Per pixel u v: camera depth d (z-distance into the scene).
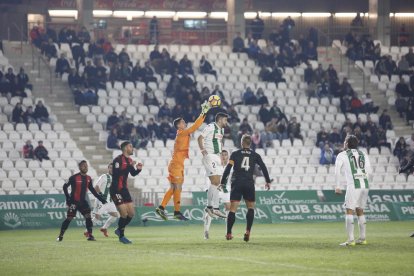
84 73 61.12
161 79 64.00
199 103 59.84
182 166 31.00
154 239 32.84
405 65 70.38
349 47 71.88
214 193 31.59
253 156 28.77
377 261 21.55
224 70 66.88
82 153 56.38
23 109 58.47
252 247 26.44
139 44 70.69
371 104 64.94
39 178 53.38
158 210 30.97
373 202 51.91
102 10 77.38
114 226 45.91
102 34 75.00
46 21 75.94
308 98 65.94
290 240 30.69
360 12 81.56
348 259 22.08
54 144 56.16
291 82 67.12
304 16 81.44
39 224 45.59
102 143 57.78
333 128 60.91
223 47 70.38
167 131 58.09
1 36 73.88
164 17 79.12
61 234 32.47
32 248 27.56
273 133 60.09
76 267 20.81
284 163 58.97
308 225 46.22
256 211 49.00
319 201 52.28
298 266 20.39
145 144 56.94
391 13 81.12
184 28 79.62
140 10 78.25
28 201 45.72
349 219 27.05
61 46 65.75
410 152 60.44
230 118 59.09
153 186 55.19
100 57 63.47
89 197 49.22
